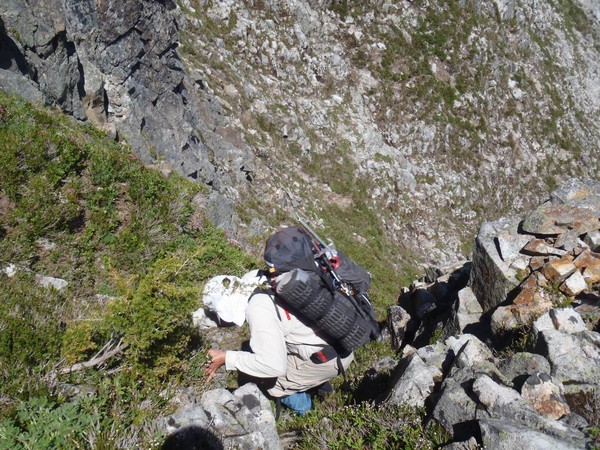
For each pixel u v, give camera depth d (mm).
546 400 3984
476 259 7828
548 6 58500
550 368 4469
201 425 3633
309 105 37375
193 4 35188
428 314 8953
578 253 7004
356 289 4020
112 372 4086
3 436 3117
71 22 15453
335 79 40562
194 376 4480
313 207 31625
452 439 3988
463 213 42938
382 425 4219
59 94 13312
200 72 30422
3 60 11703
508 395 3953
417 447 3900
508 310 6469
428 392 4711
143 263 7547
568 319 5043
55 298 5348
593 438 3551
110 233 7797
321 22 42094
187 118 23047
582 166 52312
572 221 7414
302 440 4223
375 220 35719
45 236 6996
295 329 4066
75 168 8531
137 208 8727
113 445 3266
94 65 15961
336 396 5062
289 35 39312
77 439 3275
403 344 9039
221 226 13367
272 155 31453
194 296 4086
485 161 46125
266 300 4020
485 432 3621
